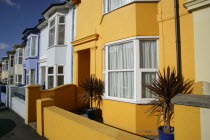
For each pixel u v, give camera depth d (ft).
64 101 24.85
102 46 21.07
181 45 14.39
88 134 9.11
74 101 26.27
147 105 15.29
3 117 22.95
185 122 6.66
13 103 27.63
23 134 16.11
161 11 15.79
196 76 11.85
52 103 16.30
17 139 14.92
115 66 18.29
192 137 6.43
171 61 14.89
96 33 23.45
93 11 24.57
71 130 10.83
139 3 16.21
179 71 14.17
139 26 15.93
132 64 16.49
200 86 11.58
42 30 44.42
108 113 18.48
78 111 24.77
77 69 27.22
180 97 7.12
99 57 22.61
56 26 31.71
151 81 15.70
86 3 26.45
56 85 30.40
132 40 16.26
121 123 16.70
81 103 27.09
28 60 47.03
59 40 31.94
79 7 28.22
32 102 20.04
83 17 26.91
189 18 14.10
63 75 31.22
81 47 26.30
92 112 20.17
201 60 11.63
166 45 15.28
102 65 22.13
